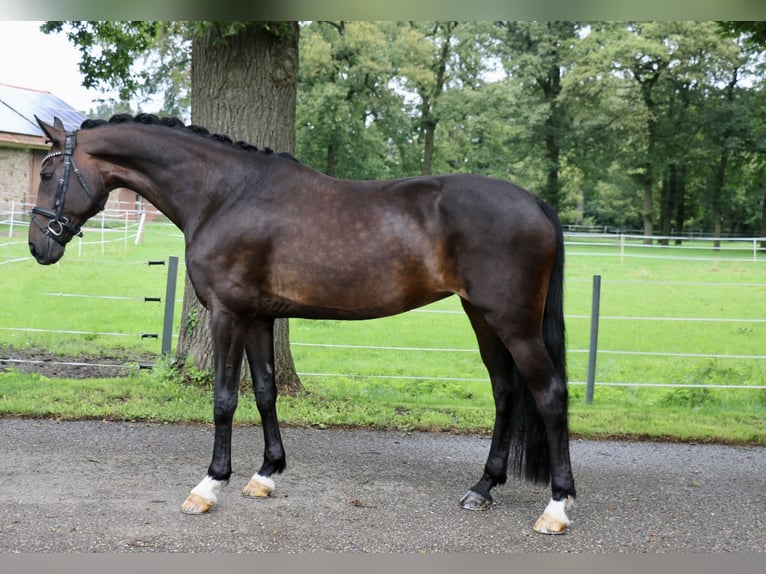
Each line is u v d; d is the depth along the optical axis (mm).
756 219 39438
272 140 6512
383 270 3707
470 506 3918
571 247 24891
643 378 8156
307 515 3785
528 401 3877
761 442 5477
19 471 4340
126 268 14773
